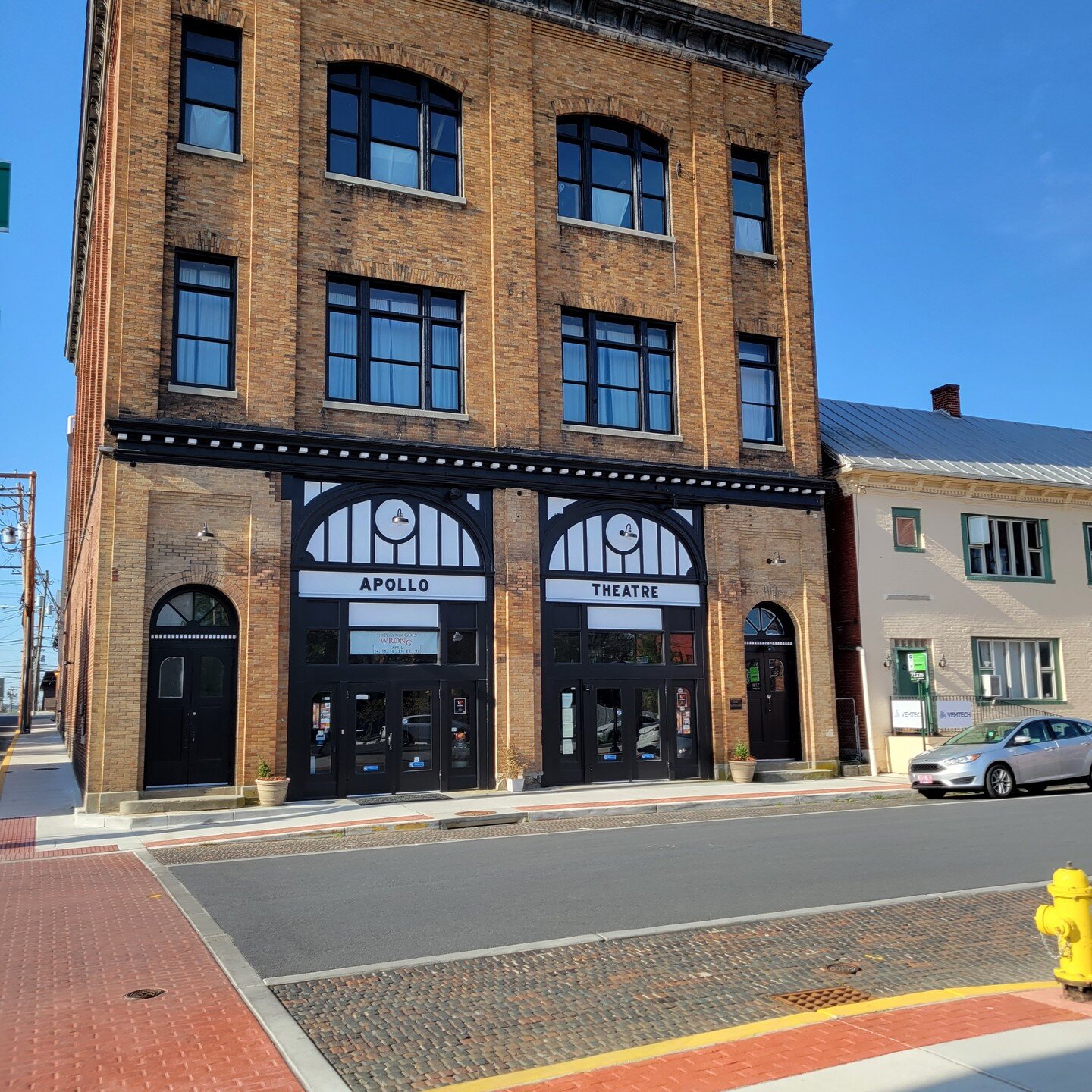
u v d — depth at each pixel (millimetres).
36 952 7988
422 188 20312
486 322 20406
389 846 13555
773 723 22594
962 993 6496
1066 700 26047
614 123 22609
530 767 19500
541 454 20141
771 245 24047
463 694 19422
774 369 23750
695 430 22266
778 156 24188
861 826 14367
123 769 16391
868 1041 5578
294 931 8523
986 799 18078
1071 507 27156
